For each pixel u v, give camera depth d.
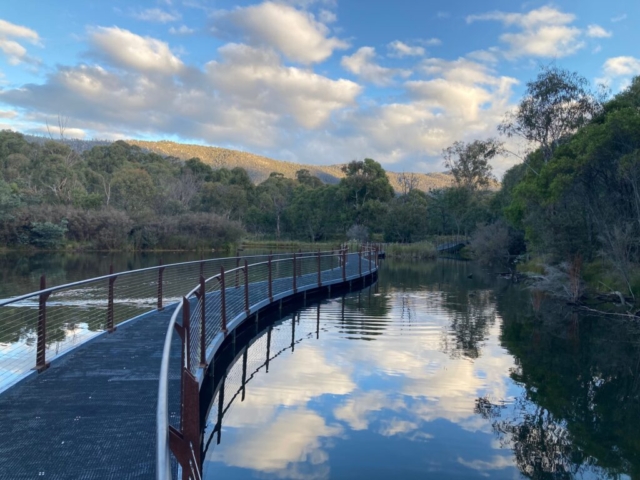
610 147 16.30
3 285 18.50
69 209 40.56
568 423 6.18
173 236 42.78
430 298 17.25
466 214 53.72
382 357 9.13
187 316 4.49
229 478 4.69
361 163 60.72
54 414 4.31
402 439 5.59
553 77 26.64
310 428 5.89
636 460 5.19
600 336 11.22
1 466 3.36
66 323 11.11
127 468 3.35
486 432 5.84
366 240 53.22
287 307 14.80
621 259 15.64
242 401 6.81
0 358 7.72
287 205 68.25
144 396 4.80
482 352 9.63
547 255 21.02
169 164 87.38
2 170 55.31
